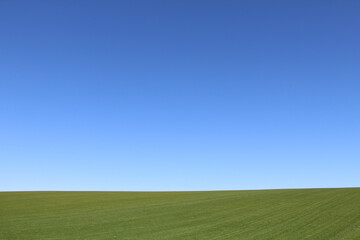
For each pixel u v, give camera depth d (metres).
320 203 33.56
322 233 20.42
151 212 30.95
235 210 31.17
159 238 20.38
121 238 20.50
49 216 29.12
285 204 33.94
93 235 21.45
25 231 22.78
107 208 33.97
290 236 19.97
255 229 22.53
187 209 32.38
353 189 48.00
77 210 32.75
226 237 20.31
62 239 20.36
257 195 43.56
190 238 20.22
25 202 39.84
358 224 22.67
